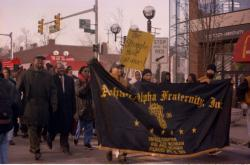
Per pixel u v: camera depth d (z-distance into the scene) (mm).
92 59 10430
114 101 10305
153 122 10273
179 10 30609
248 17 25375
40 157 10891
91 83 10414
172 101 10359
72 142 13711
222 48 26250
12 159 10727
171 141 10305
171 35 32062
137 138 10242
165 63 15516
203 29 23953
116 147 10203
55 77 11352
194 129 10367
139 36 11930
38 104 10570
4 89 8102
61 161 10570
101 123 10305
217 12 25469
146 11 17375
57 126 11438
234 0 26156
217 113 10508
